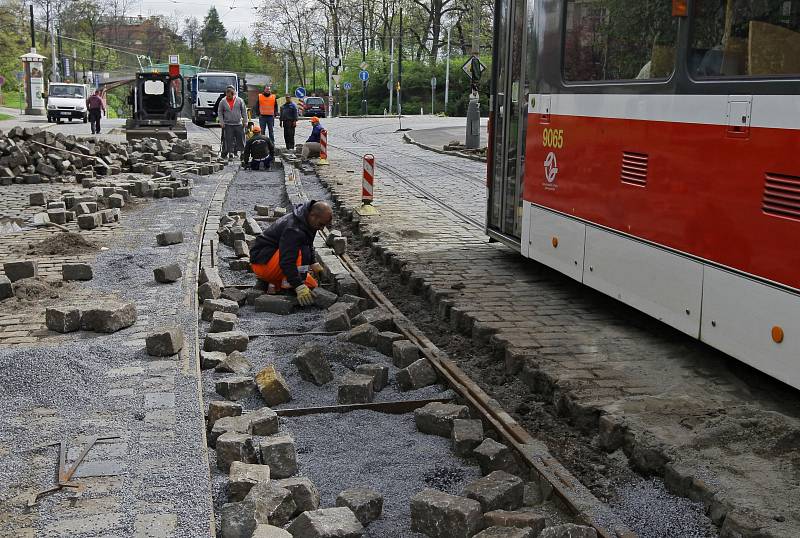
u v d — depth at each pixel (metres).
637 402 5.59
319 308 8.75
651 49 6.84
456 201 16.27
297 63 97.62
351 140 36.94
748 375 6.22
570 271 8.28
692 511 4.40
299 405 6.14
